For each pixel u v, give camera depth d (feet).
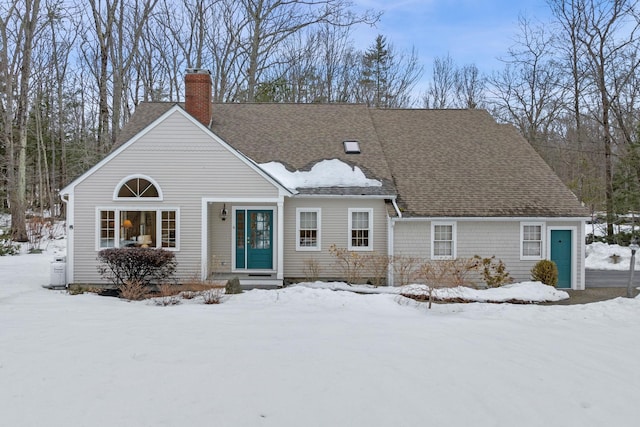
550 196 52.60
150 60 97.19
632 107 84.23
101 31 77.10
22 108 76.84
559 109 102.01
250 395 15.20
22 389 15.42
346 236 52.13
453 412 14.34
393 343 22.31
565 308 34.60
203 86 58.70
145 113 60.29
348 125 61.77
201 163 47.47
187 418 13.44
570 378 17.85
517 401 15.40
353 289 44.91
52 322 26.53
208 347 20.84
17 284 44.70
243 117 62.34
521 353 21.20
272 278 49.26
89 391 15.30
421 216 49.75
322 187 51.34
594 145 104.78
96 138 129.59
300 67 113.70
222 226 52.80
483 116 66.80
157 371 17.34
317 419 13.57
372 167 54.49
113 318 28.04
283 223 51.49
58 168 129.08
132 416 13.50
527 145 60.64
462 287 43.34
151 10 84.28
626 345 23.27
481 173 55.62
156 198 47.14
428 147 60.03
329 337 23.43
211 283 42.78
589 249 75.92
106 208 46.80
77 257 46.47
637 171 77.41
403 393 15.67
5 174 89.97
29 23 76.28
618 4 81.10
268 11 87.81
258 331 24.63
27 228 84.64
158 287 43.57
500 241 51.01
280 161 54.44
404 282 49.98
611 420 14.25
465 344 22.58
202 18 94.48
